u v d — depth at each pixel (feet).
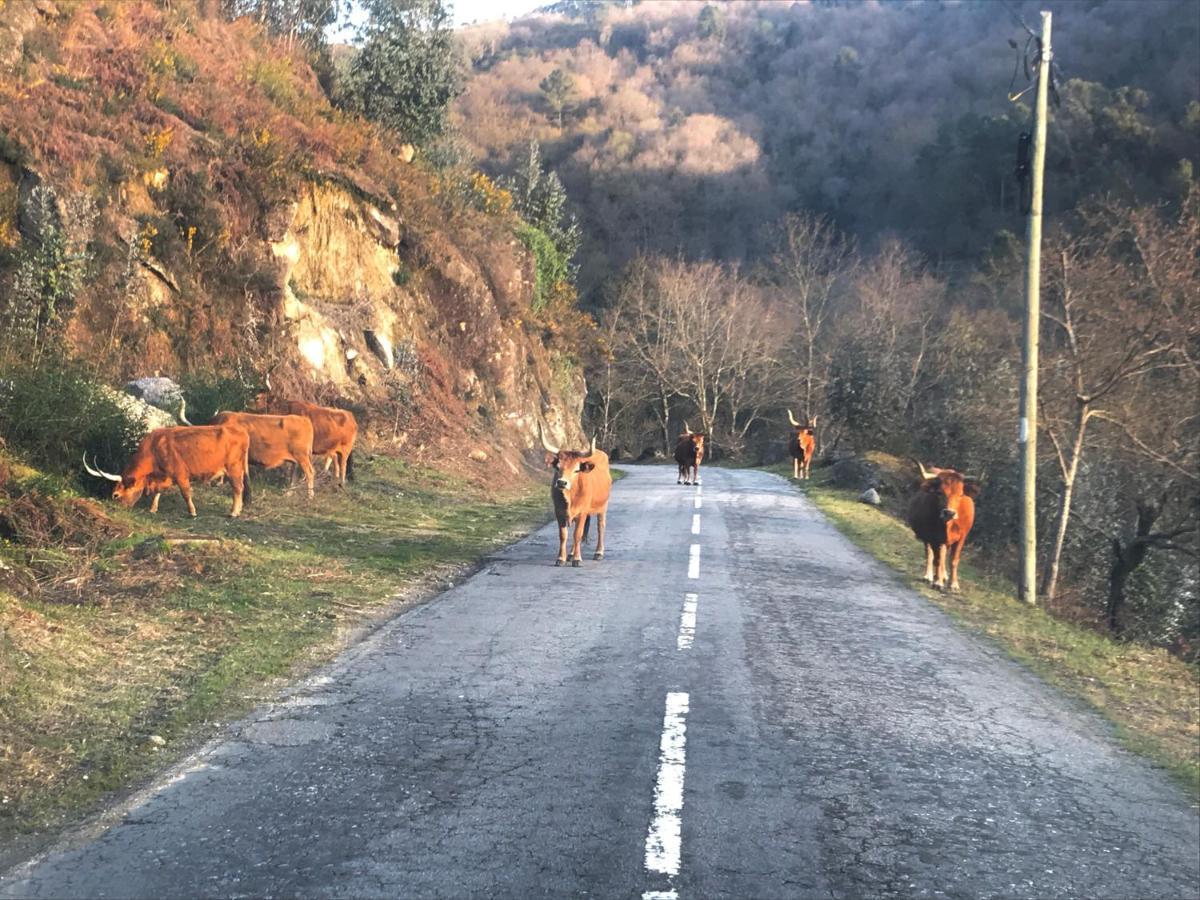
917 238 233.76
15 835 17.81
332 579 40.88
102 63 71.97
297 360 73.05
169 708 24.75
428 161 112.16
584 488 47.34
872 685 29.19
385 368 82.69
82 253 58.90
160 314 64.64
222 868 16.49
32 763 20.95
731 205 284.41
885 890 16.65
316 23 114.11
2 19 66.13
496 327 101.65
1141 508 77.87
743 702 26.53
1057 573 77.36
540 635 33.30
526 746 22.58
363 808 18.99
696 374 215.10
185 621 32.55
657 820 18.83
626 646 32.14
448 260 96.58
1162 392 77.71
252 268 71.15
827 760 22.54
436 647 31.40
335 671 28.48
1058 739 25.59
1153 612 84.28
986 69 286.87
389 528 55.21
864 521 73.31
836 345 186.29
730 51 400.26
